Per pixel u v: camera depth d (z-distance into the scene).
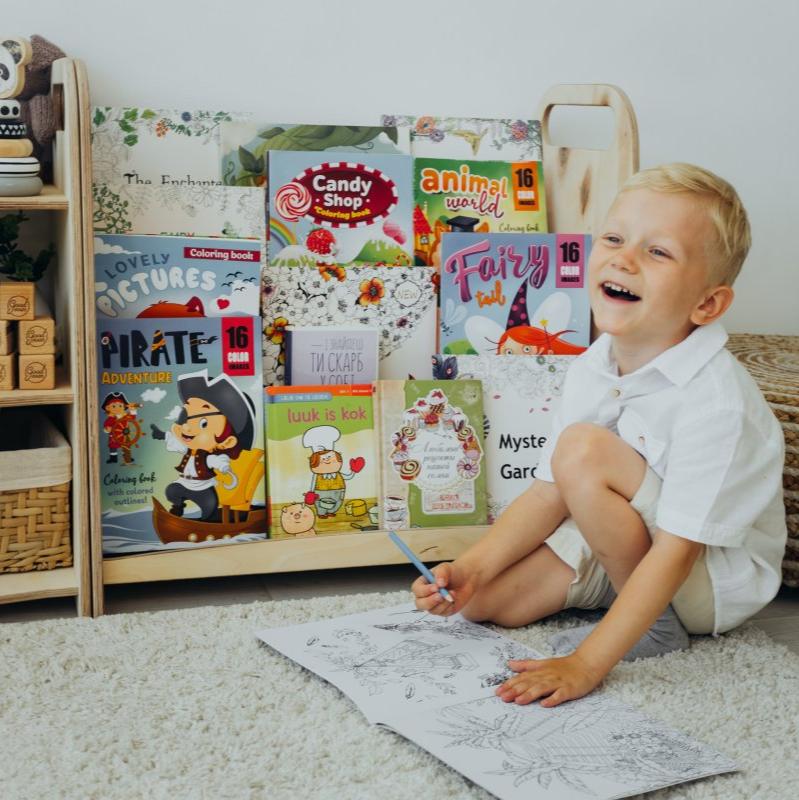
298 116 1.78
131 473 1.44
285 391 1.50
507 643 1.27
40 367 1.37
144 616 1.33
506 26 1.87
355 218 1.64
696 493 1.18
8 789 0.94
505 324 1.66
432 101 1.85
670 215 1.17
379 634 1.29
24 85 1.53
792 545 1.55
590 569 1.34
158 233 1.54
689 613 1.29
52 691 1.13
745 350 1.84
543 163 1.80
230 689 1.15
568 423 1.36
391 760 1.01
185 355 1.47
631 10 1.95
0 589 1.36
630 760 1.00
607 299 1.21
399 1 1.80
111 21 1.65
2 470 1.38
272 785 0.96
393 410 1.54
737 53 2.04
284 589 1.53
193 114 1.60
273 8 1.73
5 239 1.60
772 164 2.12
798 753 1.05
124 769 0.98
